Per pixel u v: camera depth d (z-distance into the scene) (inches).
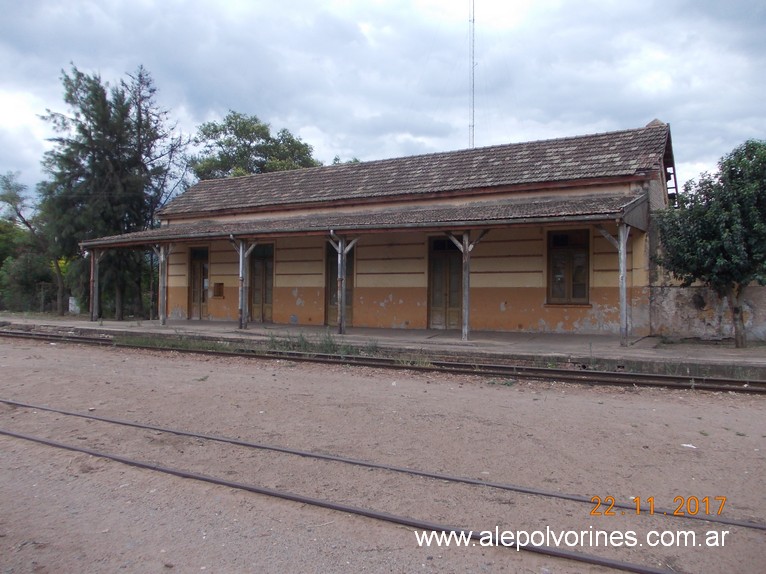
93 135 1007.0
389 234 717.3
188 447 238.8
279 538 157.8
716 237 495.2
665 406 315.9
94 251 839.1
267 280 820.6
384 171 783.7
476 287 662.5
